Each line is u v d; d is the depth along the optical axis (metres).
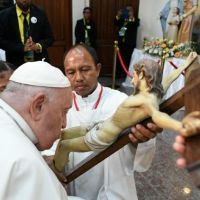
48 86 0.89
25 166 0.79
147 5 7.05
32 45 3.60
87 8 6.61
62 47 7.02
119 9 7.02
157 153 3.37
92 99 1.42
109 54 7.21
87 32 6.70
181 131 0.45
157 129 0.83
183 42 5.73
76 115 1.41
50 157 1.16
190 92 0.62
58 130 0.96
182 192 2.74
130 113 0.84
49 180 0.83
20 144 0.82
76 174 1.16
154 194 2.72
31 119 0.89
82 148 1.03
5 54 3.60
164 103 0.77
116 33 7.07
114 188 1.34
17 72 0.93
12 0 5.54
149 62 0.83
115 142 0.95
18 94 0.90
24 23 3.65
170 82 0.85
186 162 0.41
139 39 7.25
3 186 0.76
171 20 5.93
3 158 0.79
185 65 0.82
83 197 1.41
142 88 0.82
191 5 5.72
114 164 1.30
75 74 1.35
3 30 3.61
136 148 1.19
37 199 0.79
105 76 7.16
